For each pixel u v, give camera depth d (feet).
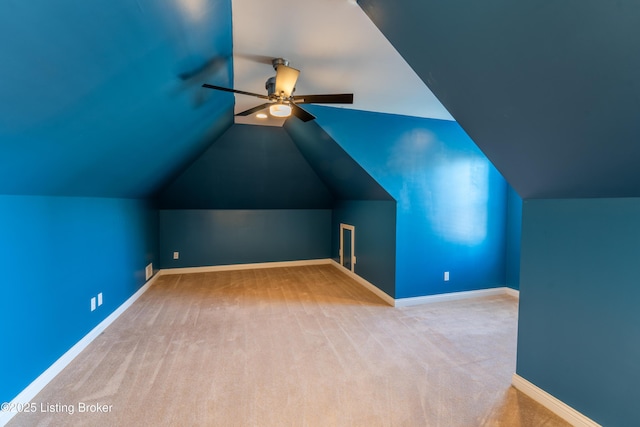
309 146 12.06
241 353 7.05
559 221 5.14
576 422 4.83
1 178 4.38
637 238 4.14
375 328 8.57
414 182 10.56
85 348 7.23
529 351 5.63
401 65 6.75
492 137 4.94
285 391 5.64
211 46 5.42
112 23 3.26
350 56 6.36
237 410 5.12
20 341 5.15
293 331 8.31
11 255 5.00
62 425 4.72
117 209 9.30
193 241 15.46
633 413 4.19
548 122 3.91
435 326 8.75
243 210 16.24
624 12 2.33
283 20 5.07
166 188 13.78
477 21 3.34
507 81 3.78
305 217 17.43
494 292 11.87
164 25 3.96
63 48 3.08
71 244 6.77
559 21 2.76
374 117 10.02
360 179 11.15
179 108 6.82
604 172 4.03
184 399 5.37
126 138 6.26
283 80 6.25
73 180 6.20
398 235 10.43
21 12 2.40
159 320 9.01
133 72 4.40
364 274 12.98
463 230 11.32
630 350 4.22
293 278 14.32
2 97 3.07
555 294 5.20
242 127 11.94
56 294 6.18
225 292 11.99
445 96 4.88
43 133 4.12
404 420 4.93
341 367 6.48
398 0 3.88
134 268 10.80
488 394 5.64
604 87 3.00
